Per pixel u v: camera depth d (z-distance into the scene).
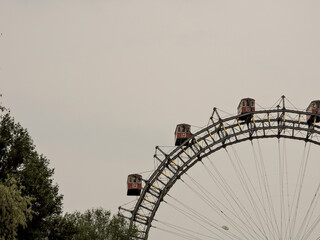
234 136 142.25
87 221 121.25
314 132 142.25
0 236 77.62
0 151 102.62
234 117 142.62
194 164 141.50
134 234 124.25
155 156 141.25
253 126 144.88
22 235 100.19
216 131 142.62
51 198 104.06
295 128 143.12
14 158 103.00
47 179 105.62
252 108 145.88
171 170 140.88
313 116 142.62
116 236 119.25
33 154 107.25
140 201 138.12
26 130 107.31
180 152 141.38
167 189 139.50
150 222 137.50
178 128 145.25
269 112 142.75
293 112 142.88
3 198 77.19
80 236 115.62
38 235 101.56
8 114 105.56
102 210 123.25
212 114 143.00
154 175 140.00
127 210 137.75
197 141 141.50
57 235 105.38
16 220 77.62
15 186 80.69
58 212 106.12
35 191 102.31
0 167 102.31
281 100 143.50
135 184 142.38
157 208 138.88
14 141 104.50
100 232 119.06
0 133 102.94
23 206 80.12
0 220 77.19
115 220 121.81
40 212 102.31
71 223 107.81
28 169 102.94
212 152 142.12
